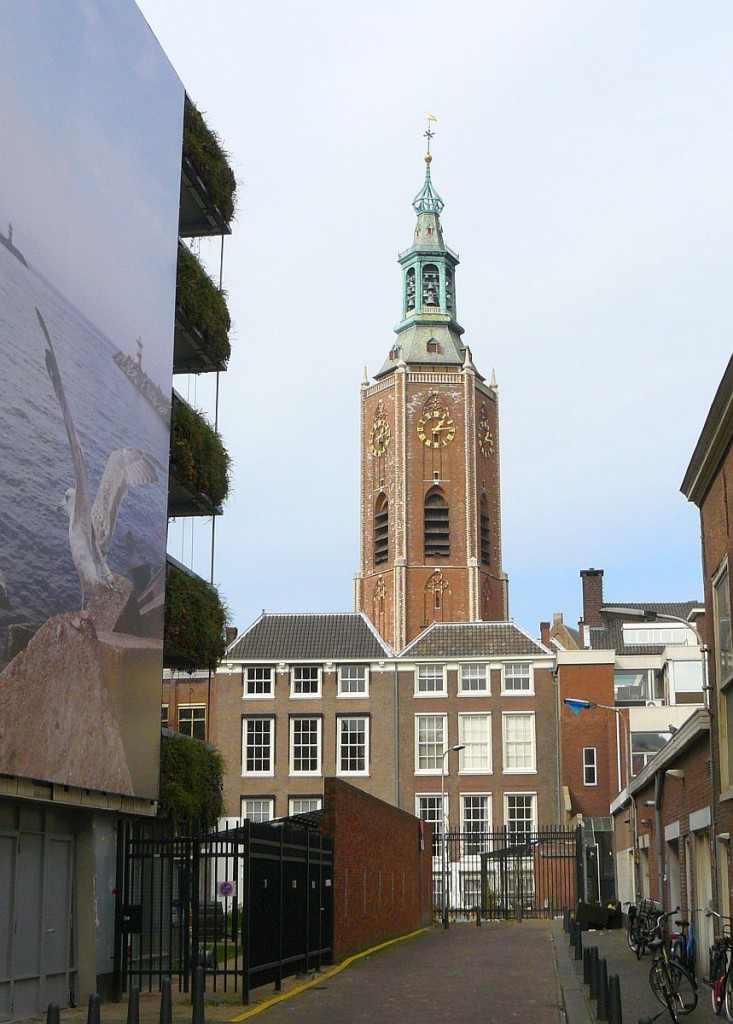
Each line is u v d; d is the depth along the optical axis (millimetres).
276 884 20953
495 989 21078
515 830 63531
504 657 65438
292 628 67688
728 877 19516
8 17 16203
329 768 64938
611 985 13930
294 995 20094
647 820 33281
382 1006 18625
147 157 21875
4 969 16891
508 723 65000
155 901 22969
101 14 19750
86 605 18703
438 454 102250
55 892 18844
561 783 63688
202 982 15211
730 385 17141
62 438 17938
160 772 22547
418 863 43344
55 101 17859
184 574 24672
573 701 50625
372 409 105438
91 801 18938
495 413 106000
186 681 66625
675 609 83188
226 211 27141
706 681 25641
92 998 13008
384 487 103188
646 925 28703
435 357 105688
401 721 65375
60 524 17797
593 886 56438
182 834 24047
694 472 21125
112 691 19688
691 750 23438
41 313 17297
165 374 22672
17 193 16516
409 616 99688
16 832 17422
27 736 16484
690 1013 18109
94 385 19250
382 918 34094
